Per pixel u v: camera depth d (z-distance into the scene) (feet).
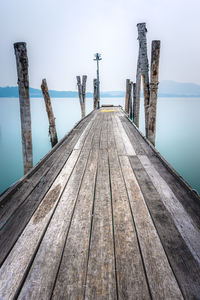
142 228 6.33
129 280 4.55
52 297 4.18
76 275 4.69
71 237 5.99
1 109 149.38
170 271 4.76
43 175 10.66
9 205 7.77
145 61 19.43
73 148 15.81
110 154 14.14
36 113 113.80
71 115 99.35
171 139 42.16
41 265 4.98
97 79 52.37
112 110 46.34
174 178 10.05
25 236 6.01
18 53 13.15
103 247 5.57
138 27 19.01
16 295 4.22
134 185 9.33
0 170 25.17
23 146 15.16
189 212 7.16
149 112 18.88
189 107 168.25
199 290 4.29
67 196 8.44
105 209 7.47
